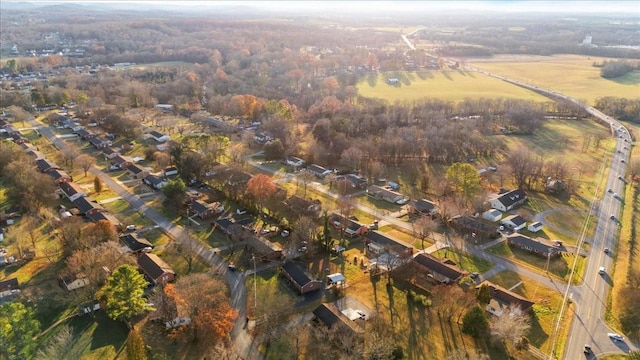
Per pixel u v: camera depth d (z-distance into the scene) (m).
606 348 94.12
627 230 147.12
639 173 188.25
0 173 175.38
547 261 128.38
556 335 97.75
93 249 113.31
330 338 92.38
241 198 160.75
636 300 103.38
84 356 88.69
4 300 104.62
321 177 187.75
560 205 166.75
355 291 112.94
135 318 100.00
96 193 167.25
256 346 92.88
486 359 88.94
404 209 161.50
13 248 126.94
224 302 99.12
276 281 116.31
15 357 82.88
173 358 88.94
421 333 97.69
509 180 187.88
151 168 194.50
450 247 136.00
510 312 99.12
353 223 143.88
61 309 102.56
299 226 131.12
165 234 139.50
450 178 166.25
